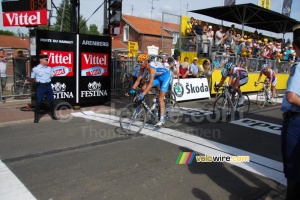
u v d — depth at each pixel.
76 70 7.61
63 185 3.23
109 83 8.40
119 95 10.46
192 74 10.44
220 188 3.25
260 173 3.69
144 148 4.58
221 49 12.55
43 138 5.03
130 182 3.34
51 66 7.11
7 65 9.11
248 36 15.78
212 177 3.54
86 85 7.87
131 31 30.70
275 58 14.75
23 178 3.40
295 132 2.23
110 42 8.26
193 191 3.16
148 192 3.11
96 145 4.69
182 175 3.58
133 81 9.68
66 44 7.31
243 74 6.99
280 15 14.80
